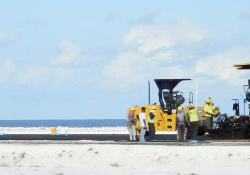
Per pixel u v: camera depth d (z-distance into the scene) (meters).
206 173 54.62
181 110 79.56
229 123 83.81
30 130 163.50
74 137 95.00
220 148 70.00
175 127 84.06
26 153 67.75
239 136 82.94
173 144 75.06
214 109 84.81
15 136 99.81
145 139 83.06
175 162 60.84
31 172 55.31
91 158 63.88
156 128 84.69
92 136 98.75
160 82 85.00
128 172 55.28
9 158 64.50
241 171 55.62
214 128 84.62
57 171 56.03
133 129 81.88
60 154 66.44
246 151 67.12
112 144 75.75
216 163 60.12
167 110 84.44
